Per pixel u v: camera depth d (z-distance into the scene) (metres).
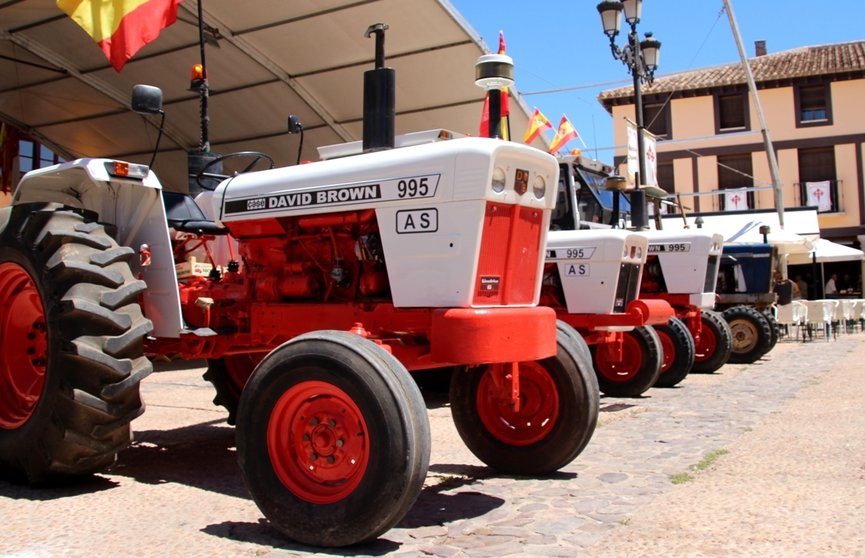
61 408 3.54
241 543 2.95
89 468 3.69
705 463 4.24
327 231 3.71
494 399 4.10
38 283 3.70
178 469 4.24
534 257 3.62
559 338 3.99
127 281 3.77
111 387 3.56
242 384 5.38
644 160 11.91
